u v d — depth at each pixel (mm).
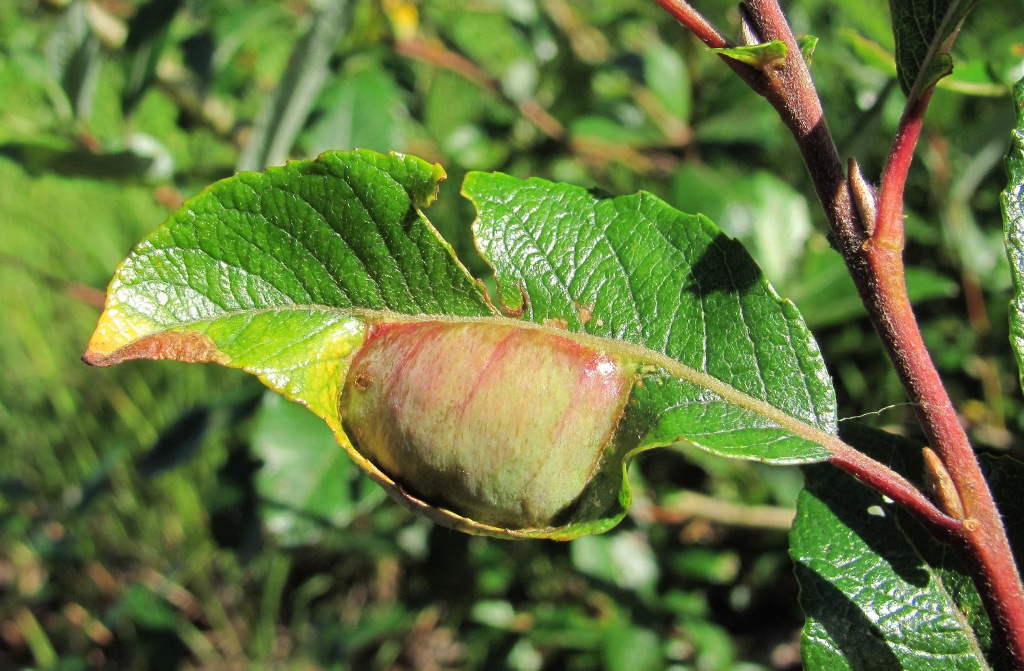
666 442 139
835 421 140
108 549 435
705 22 141
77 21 257
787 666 321
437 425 142
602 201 149
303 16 323
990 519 134
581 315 146
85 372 447
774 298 144
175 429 293
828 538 150
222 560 430
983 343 308
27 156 244
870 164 337
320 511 244
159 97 430
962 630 145
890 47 239
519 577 332
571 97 345
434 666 407
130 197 455
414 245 145
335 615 393
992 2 306
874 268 137
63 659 386
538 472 141
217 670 409
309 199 144
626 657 283
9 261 328
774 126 323
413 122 383
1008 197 145
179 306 143
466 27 471
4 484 373
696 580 325
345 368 146
